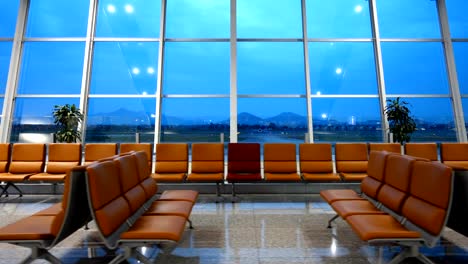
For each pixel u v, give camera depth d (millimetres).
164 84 5062
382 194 2287
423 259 1771
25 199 3896
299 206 3510
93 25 5070
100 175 1683
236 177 3762
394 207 2057
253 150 4109
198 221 2906
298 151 4129
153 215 2068
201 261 1995
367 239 1676
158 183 3980
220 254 2109
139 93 5012
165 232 1688
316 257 2051
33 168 3959
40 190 4207
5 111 4789
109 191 1765
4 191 3943
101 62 5117
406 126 4422
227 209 3371
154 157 4391
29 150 4027
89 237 2482
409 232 1678
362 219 1963
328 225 2711
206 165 4039
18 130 4867
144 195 2350
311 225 2775
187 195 2695
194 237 2457
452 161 3916
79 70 5016
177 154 4066
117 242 1671
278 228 2689
